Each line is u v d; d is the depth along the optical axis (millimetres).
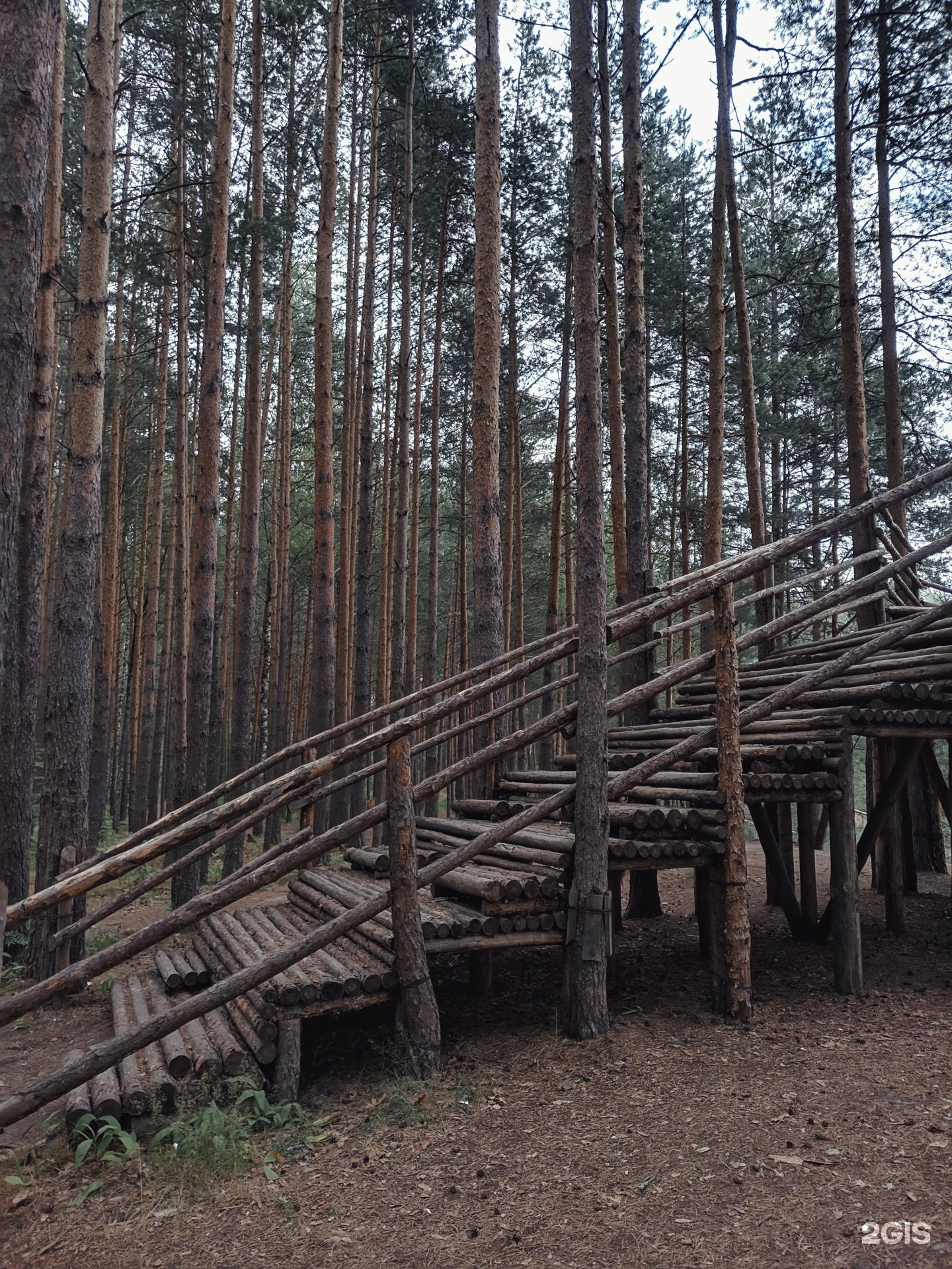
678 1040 5445
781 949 7859
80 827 7883
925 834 11961
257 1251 3377
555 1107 4531
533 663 5871
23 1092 4168
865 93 12258
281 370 20375
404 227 17297
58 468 22328
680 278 19344
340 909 6141
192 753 10828
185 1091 4512
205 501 10844
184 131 15586
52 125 9797
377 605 29328
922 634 7207
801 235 16469
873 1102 4359
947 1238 3145
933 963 7160
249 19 16625
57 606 8062
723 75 12297
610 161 12797
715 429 11531
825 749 6539
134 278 18672
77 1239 3537
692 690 9500
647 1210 3490
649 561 10016
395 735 5352
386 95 19781
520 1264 3180
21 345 3584
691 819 5930
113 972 7965
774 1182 3637
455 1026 6004
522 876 5824
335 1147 4262
